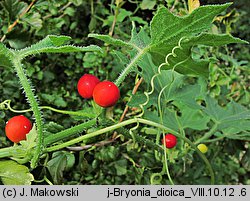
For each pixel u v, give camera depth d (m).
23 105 0.23
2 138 0.20
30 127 0.12
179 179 0.26
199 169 0.26
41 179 0.14
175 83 0.18
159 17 0.12
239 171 0.30
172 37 0.12
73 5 0.26
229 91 0.29
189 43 0.12
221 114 0.20
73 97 0.25
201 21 0.12
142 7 0.25
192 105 0.18
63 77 0.26
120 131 0.14
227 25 0.26
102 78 0.26
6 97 0.22
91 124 0.13
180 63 0.13
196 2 0.15
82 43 0.27
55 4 0.24
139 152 0.24
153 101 0.16
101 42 0.27
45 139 0.12
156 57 0.13
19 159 0.12
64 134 0.12
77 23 0.27
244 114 0.20
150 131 0.21
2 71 0.23
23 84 0.11
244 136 0.22
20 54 0.11
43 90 0.25
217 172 0.28
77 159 0.19
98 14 0.27
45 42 0.12
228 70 0.30
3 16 0.22
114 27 0.26
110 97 0.12
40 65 0.25
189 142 0.15
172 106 0.25
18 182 0.12
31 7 0.23
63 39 0.11
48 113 0.24
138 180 0.23
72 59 0.26
